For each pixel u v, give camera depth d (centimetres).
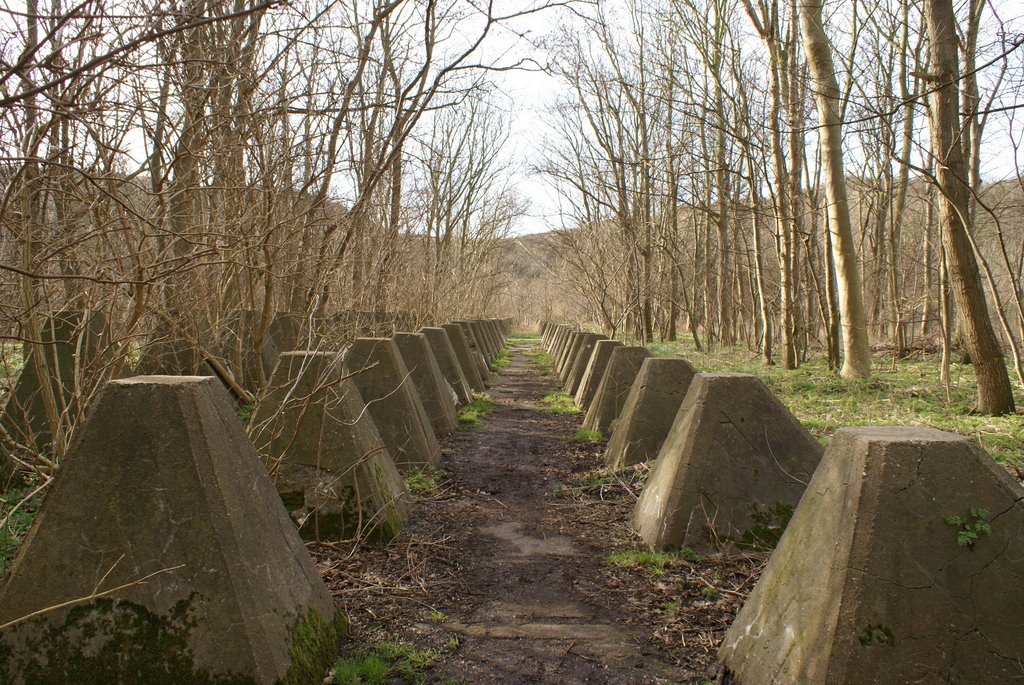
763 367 1611
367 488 546
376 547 536
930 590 275
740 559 494
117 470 308
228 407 351
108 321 486
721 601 433
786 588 321
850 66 1617
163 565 300
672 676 349
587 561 520
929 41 903
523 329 5778
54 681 291
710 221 2406
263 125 584
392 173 950
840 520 296
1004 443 759
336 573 482
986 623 271
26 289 436
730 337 2472
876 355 1825
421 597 453
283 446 543
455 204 2936
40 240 424
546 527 607
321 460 543
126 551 301
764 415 529
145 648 293
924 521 281
